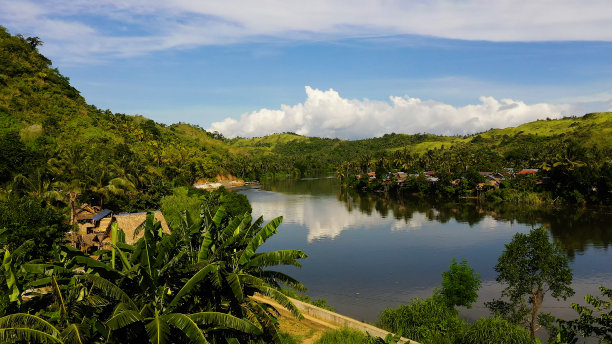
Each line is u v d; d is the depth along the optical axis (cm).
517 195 8725
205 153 16362
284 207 9031
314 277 4100
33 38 12062
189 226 1612
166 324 1107
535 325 2706
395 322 2434
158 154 11494
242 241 1540
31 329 1013
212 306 1374
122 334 1165
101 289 1207
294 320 2288
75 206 4378
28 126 7788
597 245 4928
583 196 8069
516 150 16725
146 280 1252
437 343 2152
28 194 3994
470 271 2980
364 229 6391
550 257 2469
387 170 14062
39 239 2633
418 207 8644
